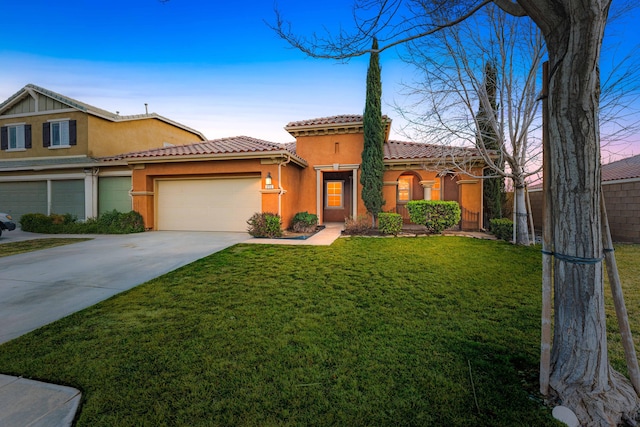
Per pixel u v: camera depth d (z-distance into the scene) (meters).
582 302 2.22
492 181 11.97
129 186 14.26
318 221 13.41
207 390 2.36
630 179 9.85
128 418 2.07
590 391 2.13
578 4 1.96
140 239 10.10
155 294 4.66
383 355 2.86
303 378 2.50
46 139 15.32
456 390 2.32
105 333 3.36
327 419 2.04
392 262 6.61
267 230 10.22
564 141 2.22
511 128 8.20
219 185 12.15
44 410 2.15
